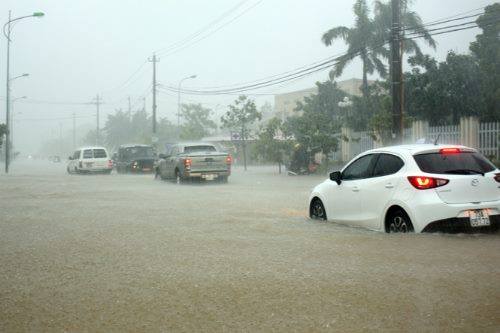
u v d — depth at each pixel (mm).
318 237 8188
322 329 4332
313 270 6105
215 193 16859
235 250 7344
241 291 5371
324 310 4766
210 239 8250
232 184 21234
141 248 7625
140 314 4773
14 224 10172
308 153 28641
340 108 35625
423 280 5582
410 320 4484
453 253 6707
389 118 23484
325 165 29250
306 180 23641
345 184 9312
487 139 21281
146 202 14109
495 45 27266
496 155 20734
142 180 24953
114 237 8578
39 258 7070
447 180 7676
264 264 6461
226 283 5668
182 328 4422
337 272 5984
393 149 8547
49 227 9758
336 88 38438
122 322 4582
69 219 10820
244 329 4367
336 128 28703
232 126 38062
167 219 10656
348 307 4824
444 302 4902
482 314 4586
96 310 4898
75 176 30031
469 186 7727
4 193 17438
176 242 8039
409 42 33781
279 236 8406
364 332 4250
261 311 4777
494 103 26547
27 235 8891
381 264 6285
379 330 4285
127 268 6426
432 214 7578
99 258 7016
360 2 35500
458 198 7668
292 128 31156
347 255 6812
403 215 8000
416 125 23891
